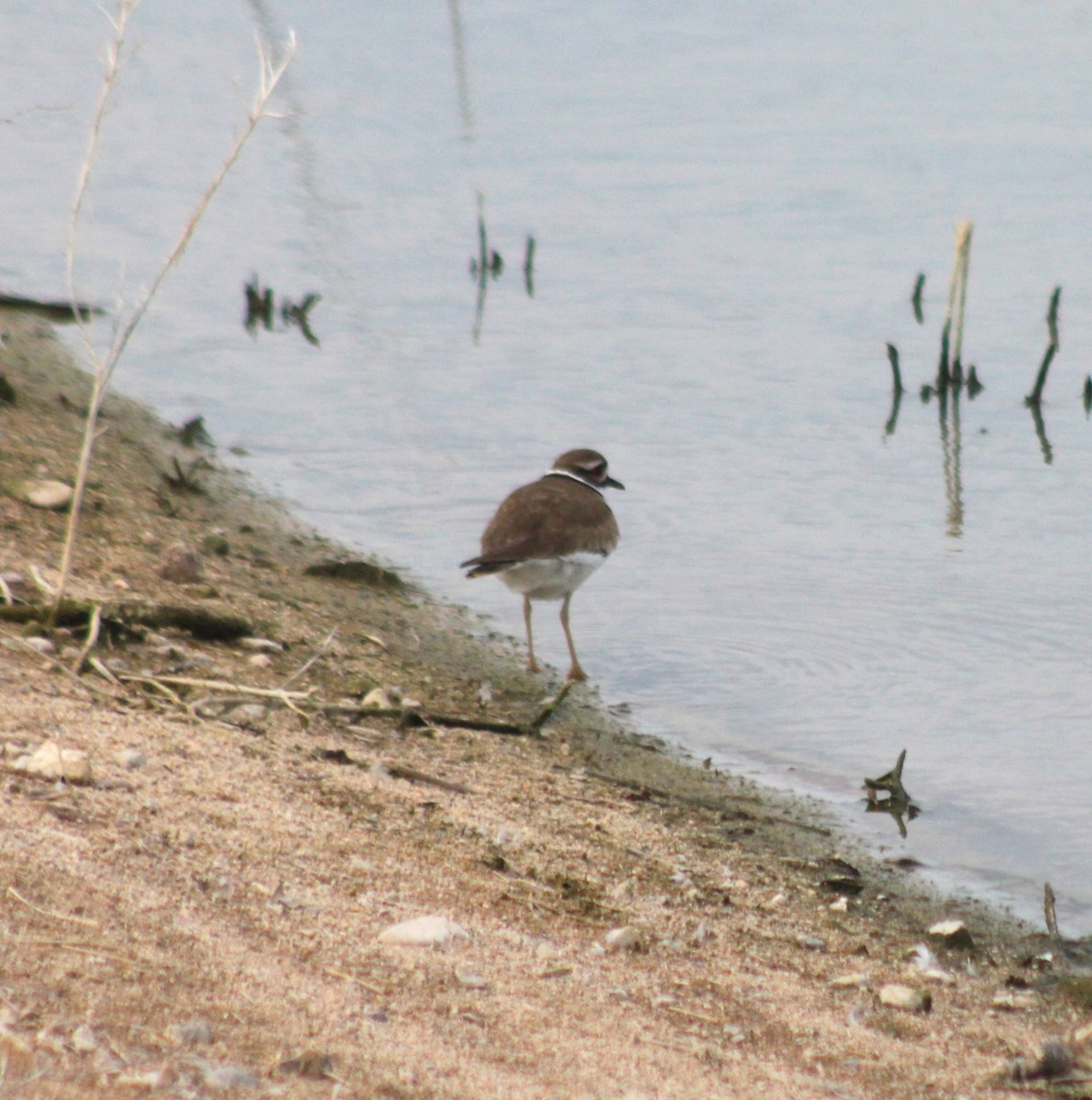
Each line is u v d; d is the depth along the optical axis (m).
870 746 12.46
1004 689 13.45
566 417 19.94
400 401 20.28
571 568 13.68
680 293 24.33
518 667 13.65
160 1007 6.13
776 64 36.44
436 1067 6.19
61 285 23.16
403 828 9.14
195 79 34.53
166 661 11.48
